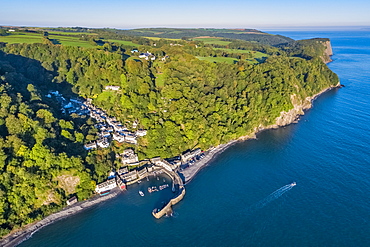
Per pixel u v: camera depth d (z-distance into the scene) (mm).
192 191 156375
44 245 122250
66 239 125000
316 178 162750
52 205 139750
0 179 132500
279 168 175500
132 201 147625
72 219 136000
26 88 191250
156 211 138250
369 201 142500
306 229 126688
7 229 124625
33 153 143375
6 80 181125
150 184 161750
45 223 133125
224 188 157875
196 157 191000
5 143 140125
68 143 164375
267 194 151000
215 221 133750
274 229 127562
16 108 159125
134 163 175250
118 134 187000
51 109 178125
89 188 150750
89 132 179750
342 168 171750
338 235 122875
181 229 129625
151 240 123938
